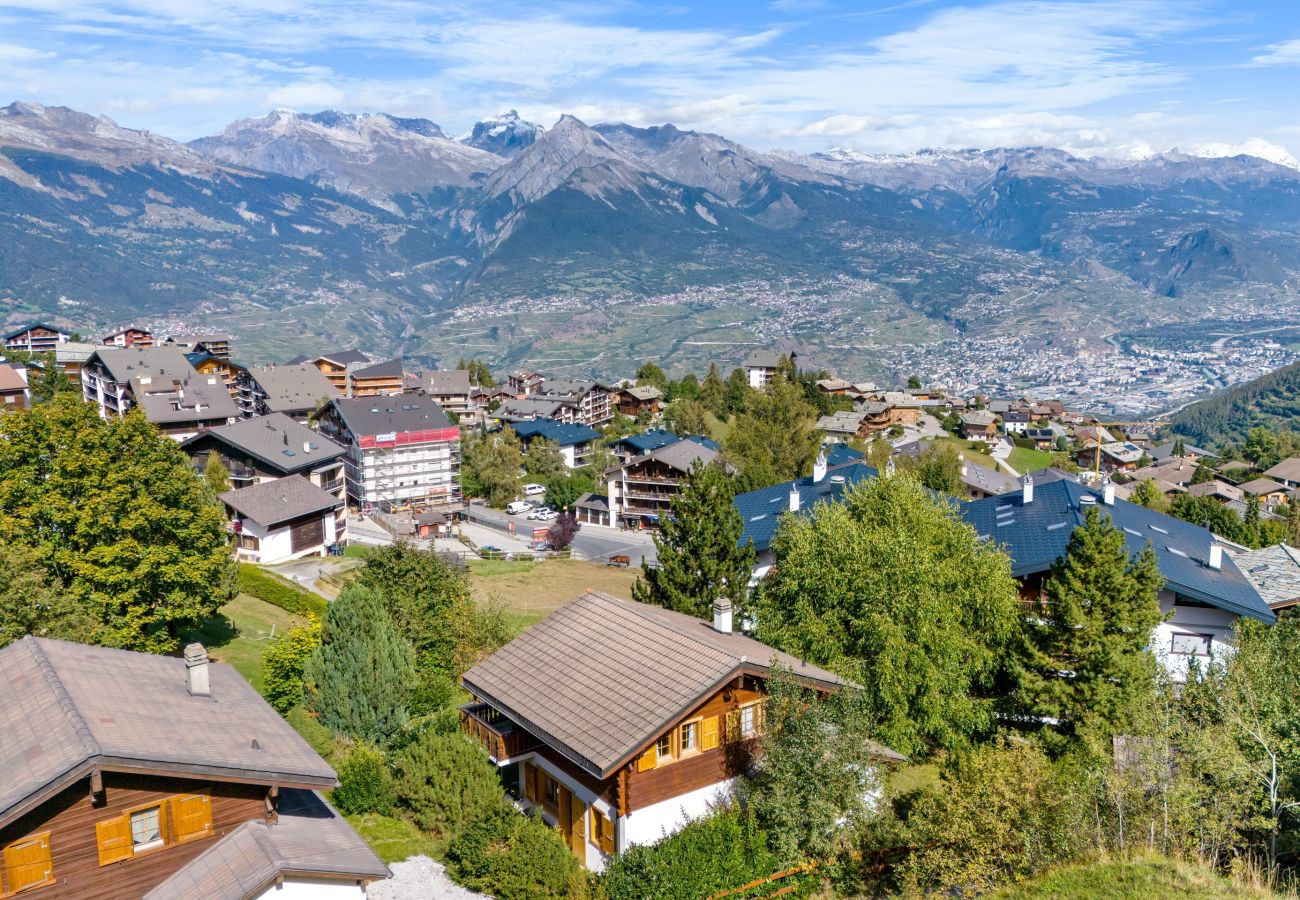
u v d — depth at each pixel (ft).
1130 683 128.77
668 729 98.68
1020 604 149.38
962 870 91.35
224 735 87.35
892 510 151.33
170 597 157.58
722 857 98.07
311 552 289.53
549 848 101.71
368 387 639.35
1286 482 583.17
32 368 568.82
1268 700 101.71
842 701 105.29
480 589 260.62
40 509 149.28
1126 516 190.70
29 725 80.74
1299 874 86.48
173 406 432.25
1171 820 91.20
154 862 79.66
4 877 72.69
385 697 132.77
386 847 110.11
